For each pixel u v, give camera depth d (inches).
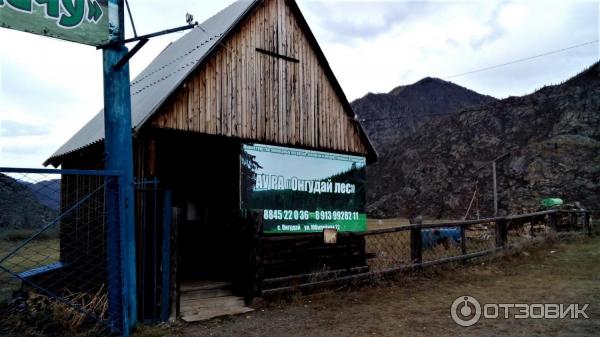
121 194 240.2
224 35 352.5
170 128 317.1
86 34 244.1
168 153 392.5
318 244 365.7
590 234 693.3
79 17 241.8
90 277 335.6
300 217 393.4
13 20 218.7
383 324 265.3
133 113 349.7
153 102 327.9
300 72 418.6
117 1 257.9
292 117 404.2
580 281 373.4
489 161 2373.3
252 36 381.4
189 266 396.2
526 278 394.0
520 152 2220.7
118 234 241.3
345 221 430.3
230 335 246.5
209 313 286.2
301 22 425.4
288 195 387.9
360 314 287.9
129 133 253.8
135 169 311.3
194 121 331.6
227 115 354.3
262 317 282.4
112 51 254.4
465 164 2449.6
